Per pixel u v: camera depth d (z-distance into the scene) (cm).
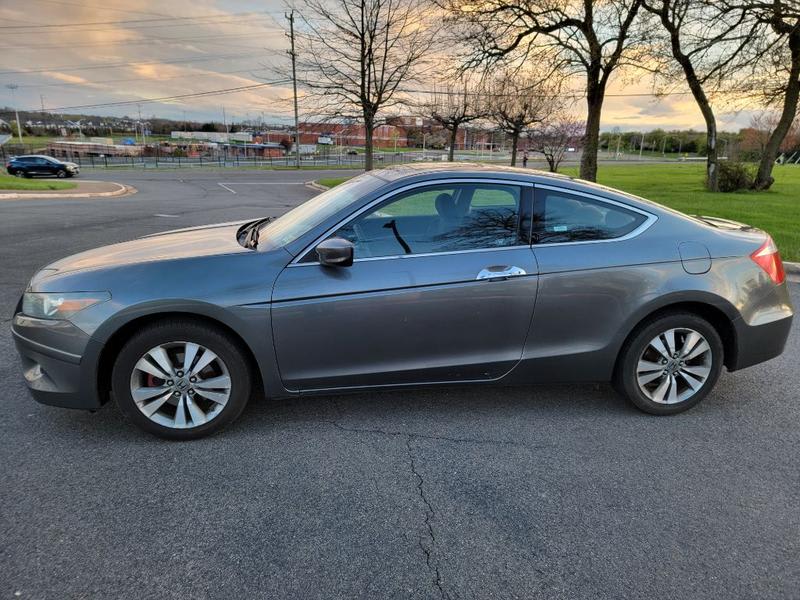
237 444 308
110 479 273
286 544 231
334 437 317
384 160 6372
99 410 343
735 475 288
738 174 2108
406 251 312
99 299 286
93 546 227
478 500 263
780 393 387
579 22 1816
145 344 291
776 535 243
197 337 296
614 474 287
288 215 379
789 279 727
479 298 311
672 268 329
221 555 224
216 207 1728
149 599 201
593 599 206
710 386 349
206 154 7738
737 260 340
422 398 368
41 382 298
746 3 1734
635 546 235
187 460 291
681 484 279
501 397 372
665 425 339
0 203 1669
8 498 256
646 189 2283
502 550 231
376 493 267
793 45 1928
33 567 214
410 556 227
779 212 1349
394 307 304
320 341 304
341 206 321
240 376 306
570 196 330
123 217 1336
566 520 251
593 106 1930
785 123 2070
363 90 2192
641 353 337
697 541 238
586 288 321
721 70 1948
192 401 305
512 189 325
